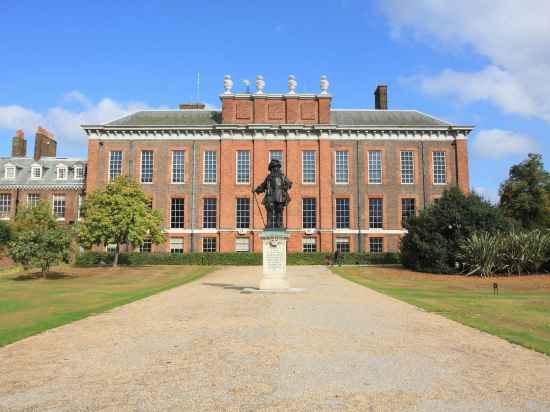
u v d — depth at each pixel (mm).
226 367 8664
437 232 36281
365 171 51375
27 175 59312
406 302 18406
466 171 51156
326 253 46625
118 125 51250
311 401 6891
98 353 9789
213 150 51688
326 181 50625
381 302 18219
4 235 42562
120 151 51531
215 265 45250
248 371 8398
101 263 45688
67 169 58656
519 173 57375
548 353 9844
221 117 54188
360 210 50938
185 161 51500
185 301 18312
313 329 12258
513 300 19969
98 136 51562
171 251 50625
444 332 12133
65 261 34250
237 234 50250
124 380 7918
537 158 56875
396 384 7703
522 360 9320
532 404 6809
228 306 16656
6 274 36594
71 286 27219
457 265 35125
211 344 10516
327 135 51125
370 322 13469
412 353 9812
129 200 41188
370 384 7691
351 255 46312
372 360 9195
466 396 7141
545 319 14758
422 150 51750
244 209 50750
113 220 40656
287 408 6613
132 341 10891
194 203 50969
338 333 11773
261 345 10398
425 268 36594
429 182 51312
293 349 10039
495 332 12172
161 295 20719
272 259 21984
